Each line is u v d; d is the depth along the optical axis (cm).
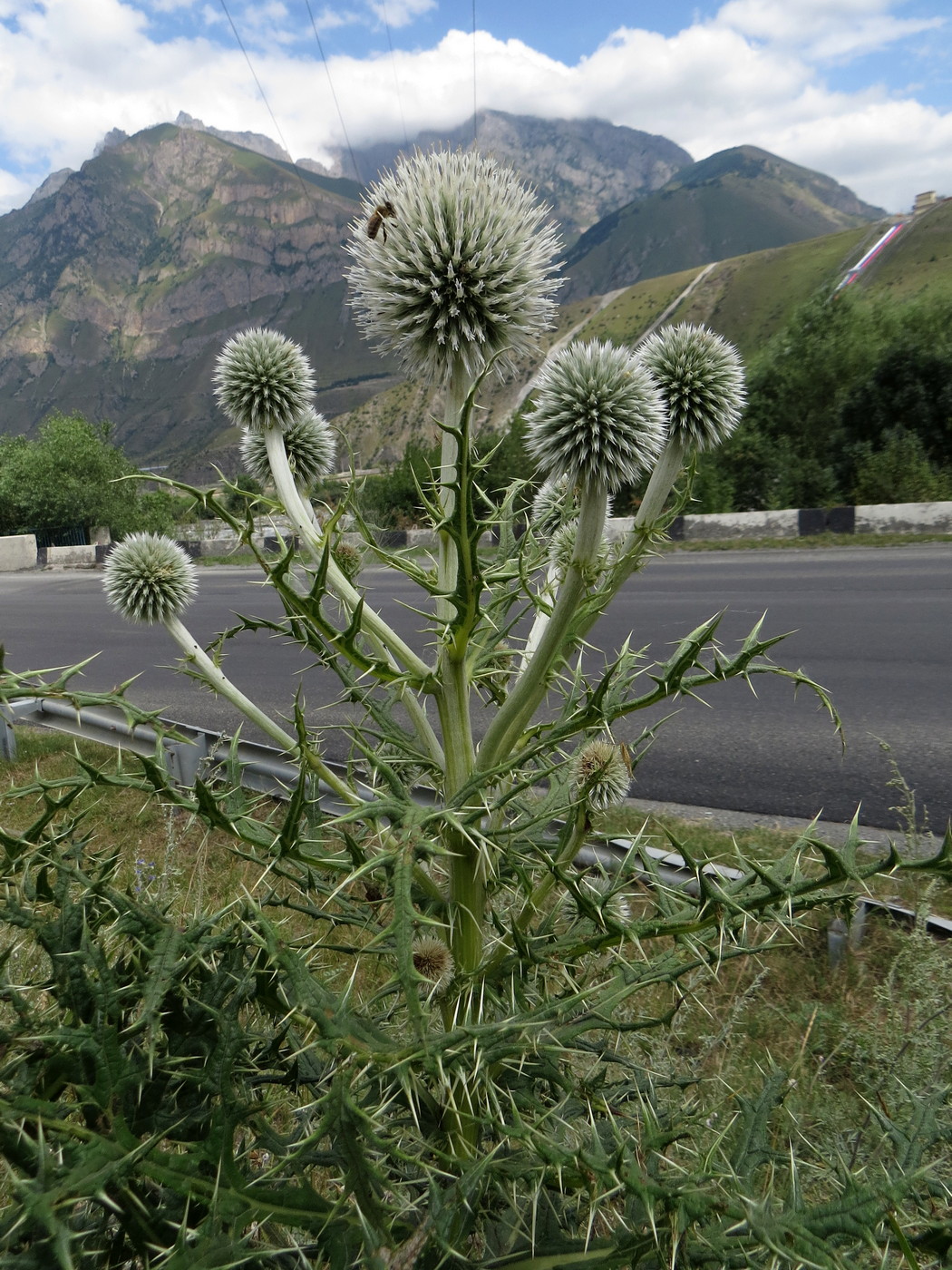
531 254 199
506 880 172
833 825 479
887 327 2217
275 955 122
